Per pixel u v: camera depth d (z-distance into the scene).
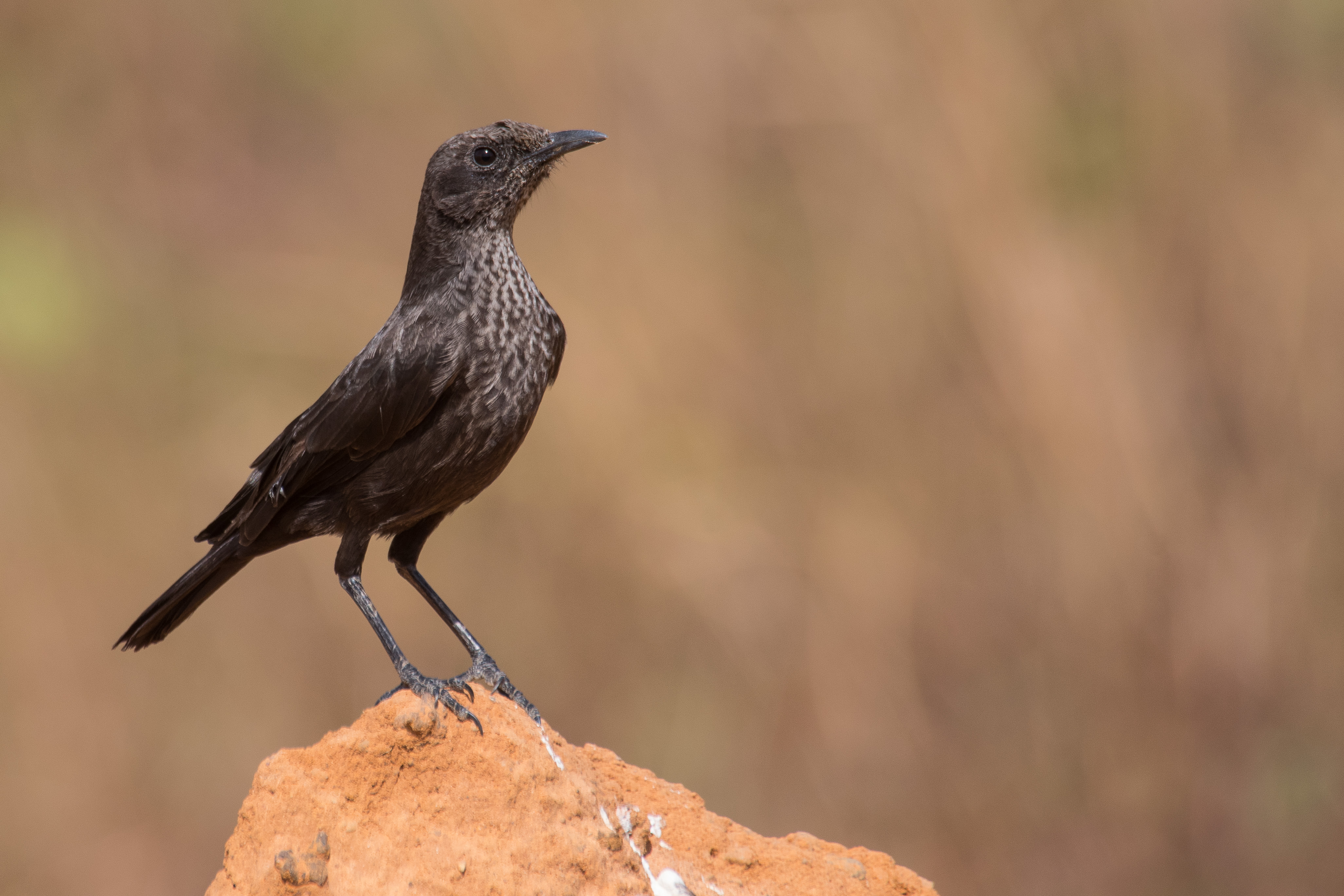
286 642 15.20
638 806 6.96
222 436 17.05
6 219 18.77
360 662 15.06
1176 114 15.36
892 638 14.58
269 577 15.30
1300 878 13.95
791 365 15.44
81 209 19.31
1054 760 14.29
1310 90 15.62
